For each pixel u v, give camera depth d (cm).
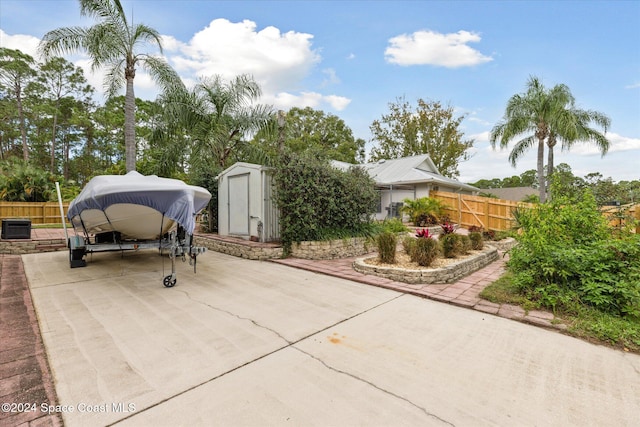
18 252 853
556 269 439
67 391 237
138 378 256
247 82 1325
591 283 407
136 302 454
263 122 1309
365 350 312
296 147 2792
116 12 1045
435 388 248
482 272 666
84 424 202
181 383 250
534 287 463
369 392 241
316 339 336
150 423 205
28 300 457
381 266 622
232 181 975
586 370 279
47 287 530
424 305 453
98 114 3259
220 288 534
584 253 432
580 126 1462
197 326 367
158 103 1266
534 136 1555
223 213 1036
